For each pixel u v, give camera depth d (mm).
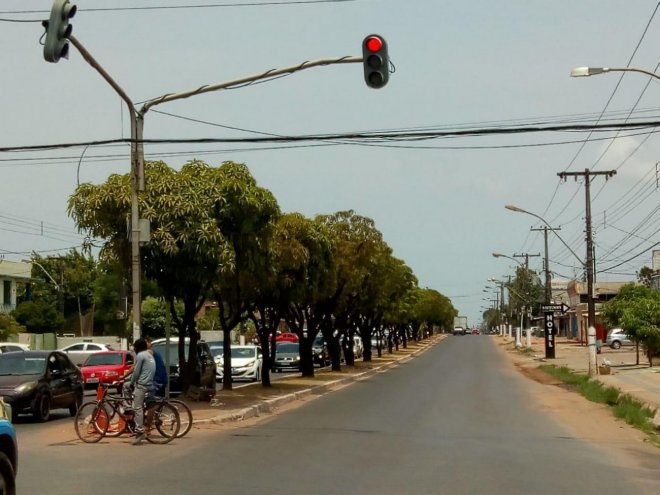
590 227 41031
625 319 44531
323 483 11094
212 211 21391
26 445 15047
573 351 72625
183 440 15695
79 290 83875
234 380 37375
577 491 10820
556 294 133500
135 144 18828
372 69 15000
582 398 27578
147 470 12094
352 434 16953
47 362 20500
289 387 30469
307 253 30641
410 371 46094
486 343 111625
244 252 23406
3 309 62719
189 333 23406
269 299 30859
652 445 16172
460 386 32969
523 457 13961
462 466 12805
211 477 11492
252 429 17766
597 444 16094
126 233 20812
